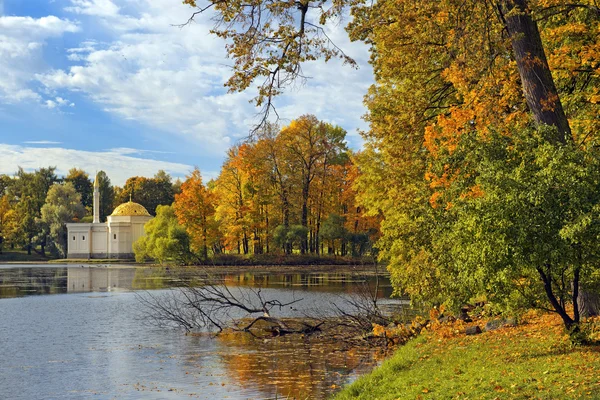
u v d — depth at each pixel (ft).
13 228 427.74
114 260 363.76
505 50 62.75
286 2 58.08
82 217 432.66
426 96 84.58
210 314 103.81
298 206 284.61
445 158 55.62
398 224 78.33
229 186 273.33
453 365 48.57
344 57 59.88
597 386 34.53
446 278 59.93
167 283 184.85
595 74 65.98
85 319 101.76
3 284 185.88
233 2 56.54
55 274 239.91
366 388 45.83
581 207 42.06
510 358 47.39
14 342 79.30
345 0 59.41
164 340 79.51
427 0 60.70
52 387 55.06
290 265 260.01
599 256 42.68
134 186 483.92
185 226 267.39
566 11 66.28
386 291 143.23
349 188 263.49
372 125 90.12
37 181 467.11
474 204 45.19
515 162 47.62
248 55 58.23
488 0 59.16
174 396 50.96
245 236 280.92
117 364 64.54
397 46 77.00
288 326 87.30
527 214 42.78
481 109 61.67
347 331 81.20
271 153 269.23
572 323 47.98
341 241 272.10
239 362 64.23
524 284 49.08
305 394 50.29
